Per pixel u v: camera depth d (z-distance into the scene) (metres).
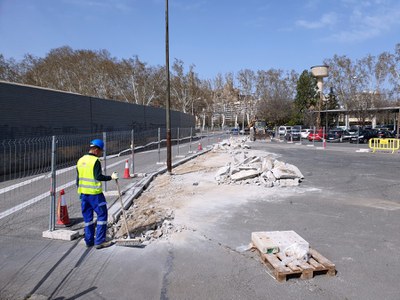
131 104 29.89
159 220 7.11
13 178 12.63
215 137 55.78
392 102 57.75
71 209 8.34
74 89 59.22
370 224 6.94
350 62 60.53
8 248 5.71
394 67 56.34
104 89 59.72
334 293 4.12
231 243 5.84
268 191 10.20
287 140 46.50
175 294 4.13
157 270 4.81
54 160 6.34
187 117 53.00
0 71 57.12
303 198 9.30
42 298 4.08
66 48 60.34
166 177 13.16
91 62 58.41
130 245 5.73
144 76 62.25
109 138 20.00
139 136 27.97
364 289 4.23
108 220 7.06
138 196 9.95
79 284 4.43
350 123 87.56
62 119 18.95
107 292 4.21
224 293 4.14
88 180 5.67
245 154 21.16
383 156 21.59
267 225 6.88
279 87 71.81
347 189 10.55
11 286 4.38
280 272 4.39
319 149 28.05
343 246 5.70
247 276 4.59
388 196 9.55
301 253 4.69
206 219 7.30
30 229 6.75
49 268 4.91
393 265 4.94
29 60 60.34
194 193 9.95
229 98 102.44
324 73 63.03
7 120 14.59
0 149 12.85
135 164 17.66
